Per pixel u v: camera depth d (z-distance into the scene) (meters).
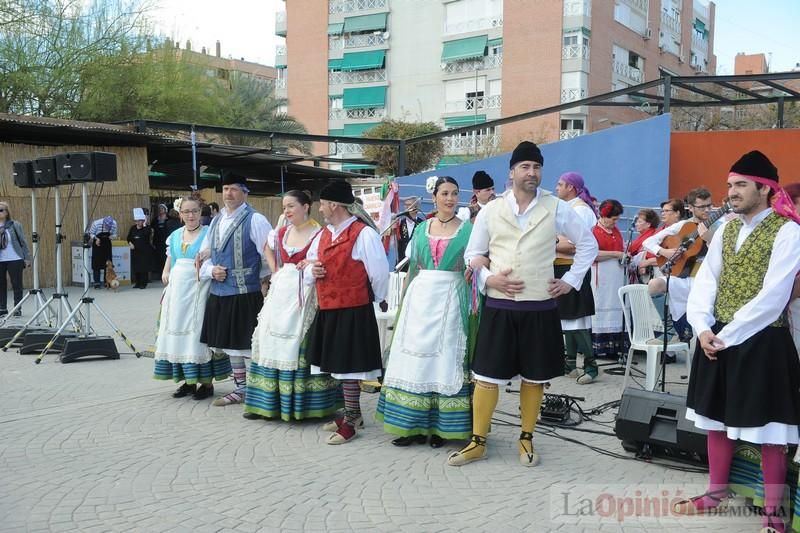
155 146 16.56
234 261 5.66
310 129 44.81
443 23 40.03
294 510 3.80
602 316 7.77
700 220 6.37
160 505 3.87
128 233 15.48
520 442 4.59
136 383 6.77
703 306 3.54
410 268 4.95
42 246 14.75
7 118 13.02
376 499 3.95
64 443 4.92
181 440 4.99
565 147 12.82
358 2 42.66
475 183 6.08
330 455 4.69
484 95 38.78
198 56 26.02
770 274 3.30
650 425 4.48
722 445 3.64
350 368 4.89
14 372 7.28
